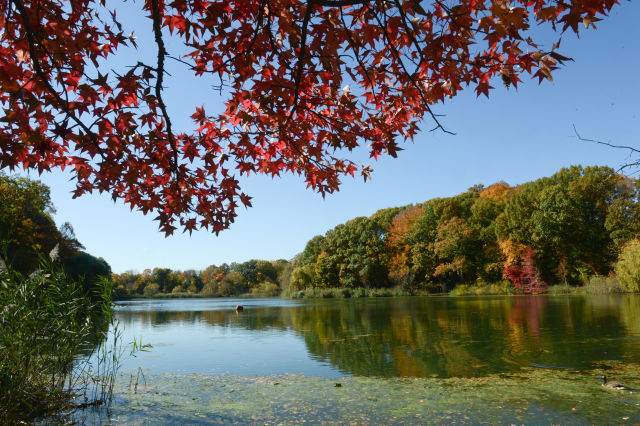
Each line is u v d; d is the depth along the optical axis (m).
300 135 3.49
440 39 2.36
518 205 35.75
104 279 5.90
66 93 2.52
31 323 4.63
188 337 12.09
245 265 81.81
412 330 12.22
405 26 2.33
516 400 5.04
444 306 21.83
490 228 38.31
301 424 4.43
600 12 1.98
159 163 3.43
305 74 2.92
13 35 2.55
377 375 6.68
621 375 6.15
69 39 2.46
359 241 46.75
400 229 46.22
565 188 33.94
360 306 25.25
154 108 3.15
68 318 5.29
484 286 36.16
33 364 4.69
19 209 25.02
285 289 60.12
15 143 2.51
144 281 81.25
